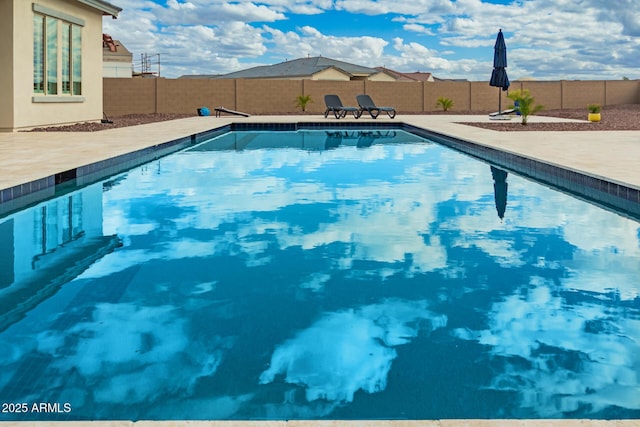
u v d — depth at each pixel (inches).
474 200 236.5
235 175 305.7
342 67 1662.2
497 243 167.3
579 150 346.6
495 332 103.7
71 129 512.4
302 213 209.9
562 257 152.6
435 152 424.8
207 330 104.4
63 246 164.1
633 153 328.5
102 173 296.4
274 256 153.6
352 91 994.1
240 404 78.8
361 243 167.3
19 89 470.3
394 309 115.1
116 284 130.6
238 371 88.5
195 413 76.4
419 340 100.2
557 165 278.5
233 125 670.5
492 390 82.6
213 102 938.7
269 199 237.9
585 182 251.4
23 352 94.8
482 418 75.7
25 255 154.4
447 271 140.1
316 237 173.9
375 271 140.3
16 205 214.4
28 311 113.5
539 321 108.8
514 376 86.7
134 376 86.2
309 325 106.9
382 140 529.0
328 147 461.7
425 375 87.5
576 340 100.1
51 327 105.6
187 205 224.5
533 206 223.6
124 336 101.5
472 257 152.4
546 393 81.9
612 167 267.0
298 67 1692.9
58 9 524.1
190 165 345.4
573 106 1083.9
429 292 125.3
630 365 90.4
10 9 453.4
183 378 85.8
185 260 149.7
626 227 187.6
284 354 94.4
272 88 962.1
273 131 648.4
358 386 83.7
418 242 168.4
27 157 299.6
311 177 299.7
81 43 581.3
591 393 81.7
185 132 497.0
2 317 110.3
